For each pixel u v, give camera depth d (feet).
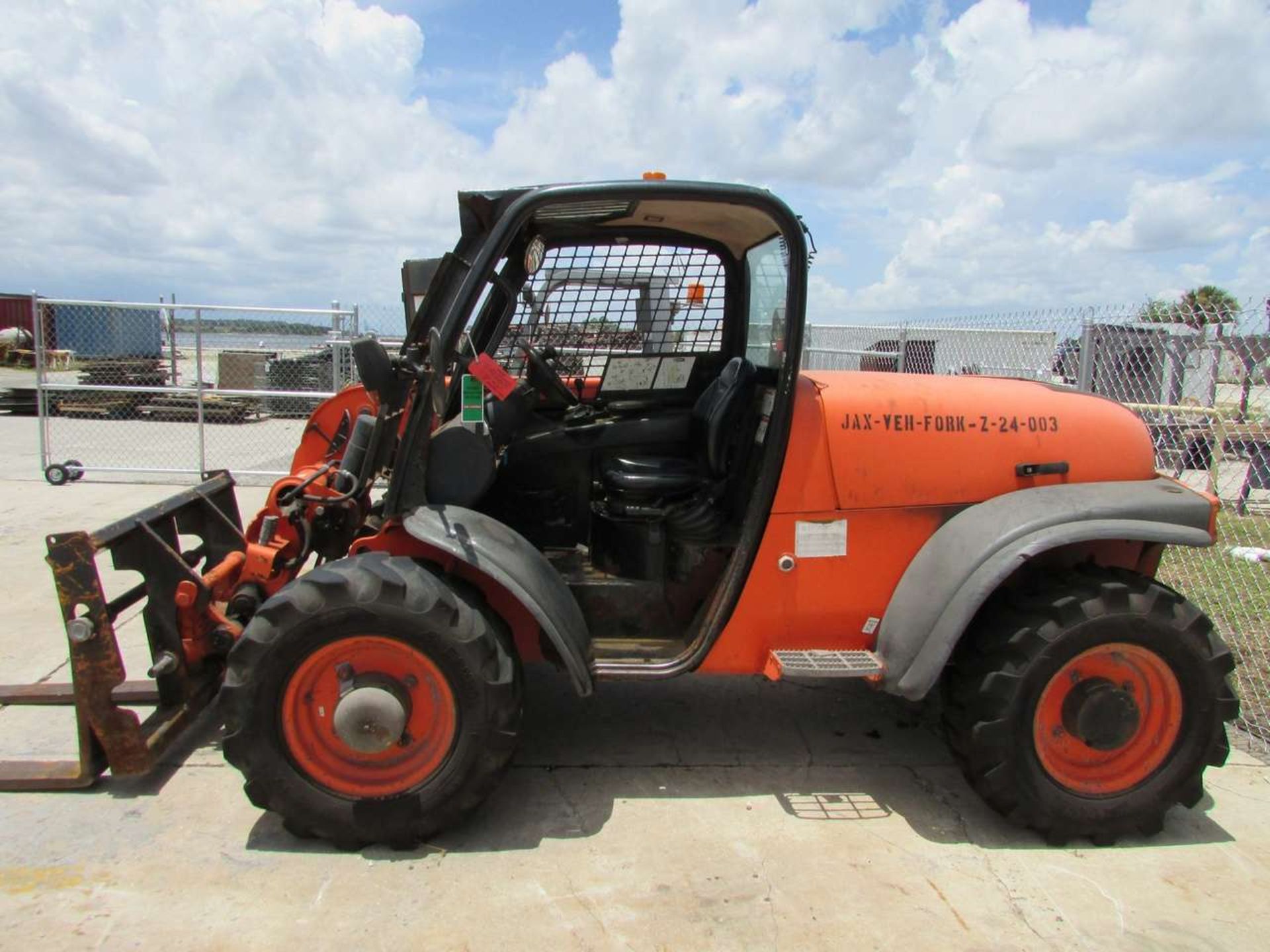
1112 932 7.50
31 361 64.18
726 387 10.11
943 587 8.80
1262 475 25.09
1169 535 8.71
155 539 9.48
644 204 9.32
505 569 8.32
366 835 8.25
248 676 7.98
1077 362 21.11
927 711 11.93
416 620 7.98
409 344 9.11
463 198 8.77
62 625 14.10
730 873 8.20
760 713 11.75
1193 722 8.69
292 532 10.88
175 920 7.36
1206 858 8.65
